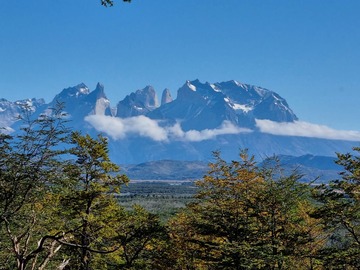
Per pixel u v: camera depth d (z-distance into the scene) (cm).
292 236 3284
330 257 3103
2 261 2258
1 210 2264
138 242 4116
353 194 3020
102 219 3522
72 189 3048
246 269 3272
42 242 1528
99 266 3788
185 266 4269
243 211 3631
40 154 2327
